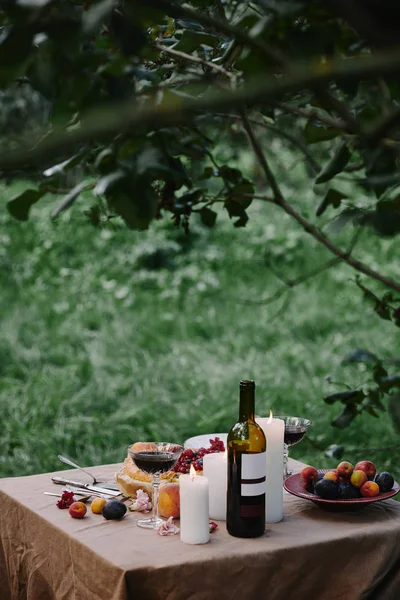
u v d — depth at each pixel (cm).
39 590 214
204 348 668
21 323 720
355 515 217
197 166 231
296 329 709
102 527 205
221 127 218
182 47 135
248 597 188
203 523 193
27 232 901
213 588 184
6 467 457
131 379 594
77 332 698
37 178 128
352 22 43
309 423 241
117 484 238
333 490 215
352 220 180
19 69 63
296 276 826
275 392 556
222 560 185
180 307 781
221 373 597
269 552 189
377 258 833
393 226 171
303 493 222
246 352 662
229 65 158
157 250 855
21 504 224
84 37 71
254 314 746
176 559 183
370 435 486
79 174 156
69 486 240
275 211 916
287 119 327
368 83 161
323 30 87
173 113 40
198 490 191
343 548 199
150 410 536
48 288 812
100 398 566
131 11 82
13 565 228
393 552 207
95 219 203
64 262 862
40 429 510
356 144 164
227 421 520
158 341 691
